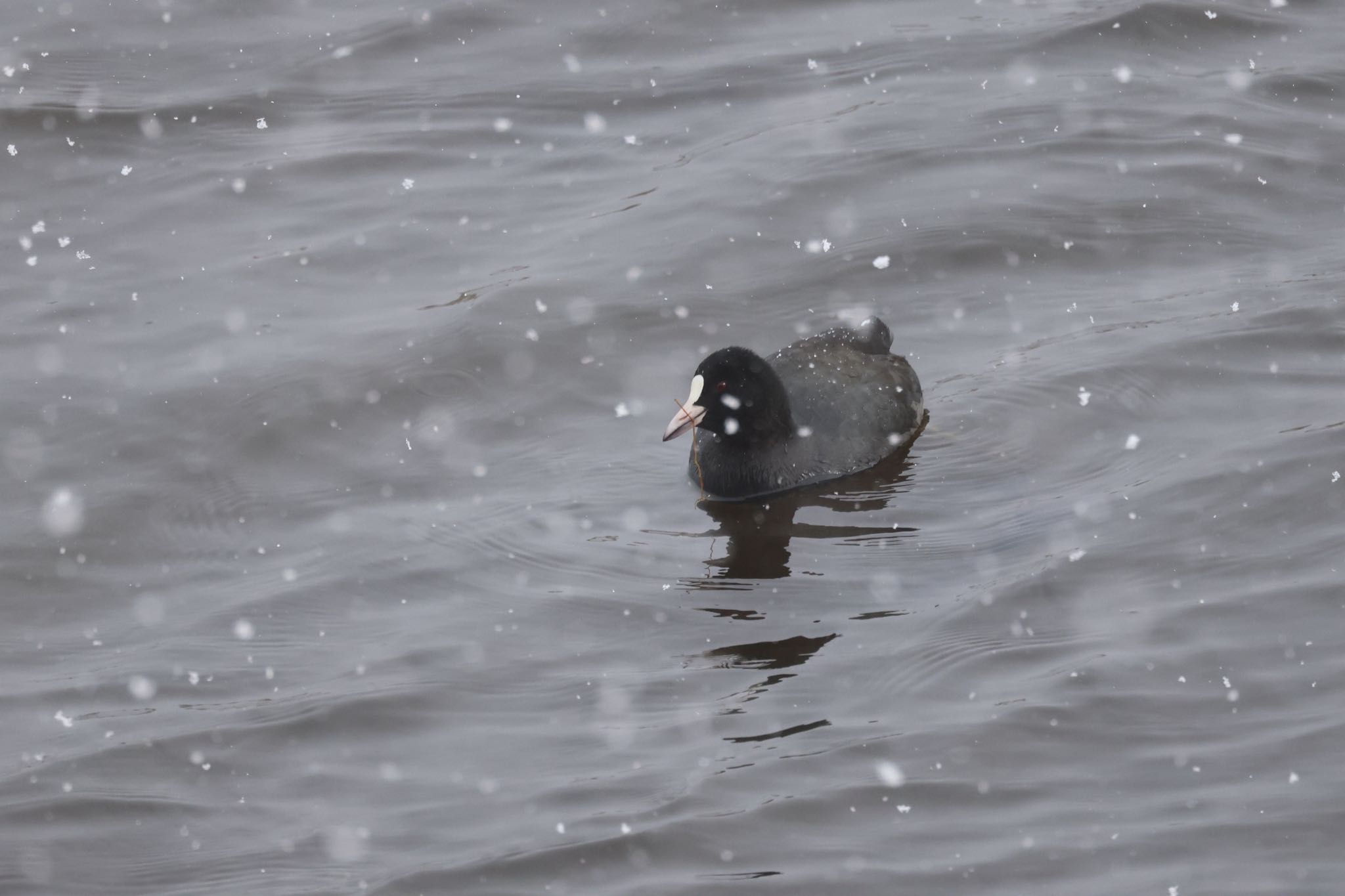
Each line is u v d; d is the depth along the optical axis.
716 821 10.53
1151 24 23.91
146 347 17.33
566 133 21.83
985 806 10.56
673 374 16.83
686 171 20.73
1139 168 20.38
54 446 15.69
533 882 10.09
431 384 16.61
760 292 18.19
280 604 13.30
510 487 15.02
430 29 24.39
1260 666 11.74
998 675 11.91
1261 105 21.81
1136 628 12.32
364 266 18.92
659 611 13.05
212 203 20.38
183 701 12.12
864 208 19.72
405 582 13.55
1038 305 17.77
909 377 15.85
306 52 23.84
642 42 24.03
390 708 11.92
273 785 11.16
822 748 11.20
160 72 23.33
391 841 10.55
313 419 16.08
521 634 12.80
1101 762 10.90
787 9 24.97
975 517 14.22
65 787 11.18
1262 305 17.27
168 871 10.38
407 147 21.53
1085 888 9.80
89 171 21.09
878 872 10.02
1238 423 15.20
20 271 18.89
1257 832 10.13
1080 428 15.40
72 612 13.38
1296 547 13.22
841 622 12.79
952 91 22.47
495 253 19.11
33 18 24.66
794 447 14.96
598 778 11.04
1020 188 20.00
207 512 14.71
